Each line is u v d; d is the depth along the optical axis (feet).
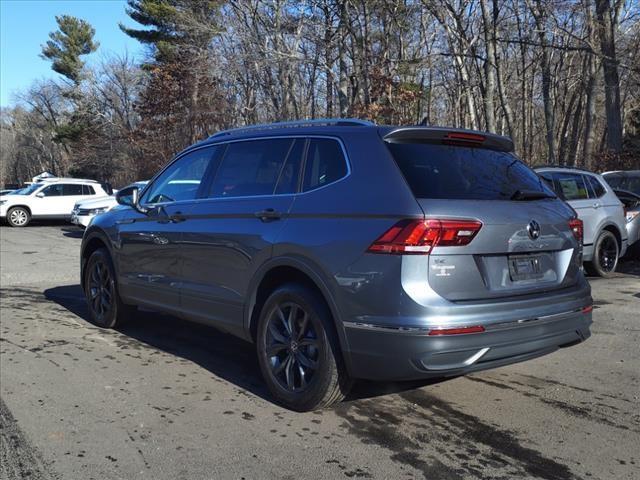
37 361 17.42
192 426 12.88
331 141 13.74
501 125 89.45
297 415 13.43
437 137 13.34
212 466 11.11
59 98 208.03
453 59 73.15
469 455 11.48
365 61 66.90
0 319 22.74
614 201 31.30
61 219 75.05
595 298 25.48
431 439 12.17
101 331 20.86
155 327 21.40
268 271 13.91
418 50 76.43
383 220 11.79
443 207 11.69
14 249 47.70
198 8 89.20
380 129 13.14
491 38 60.44
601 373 16.01
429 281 11.44
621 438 12.16
